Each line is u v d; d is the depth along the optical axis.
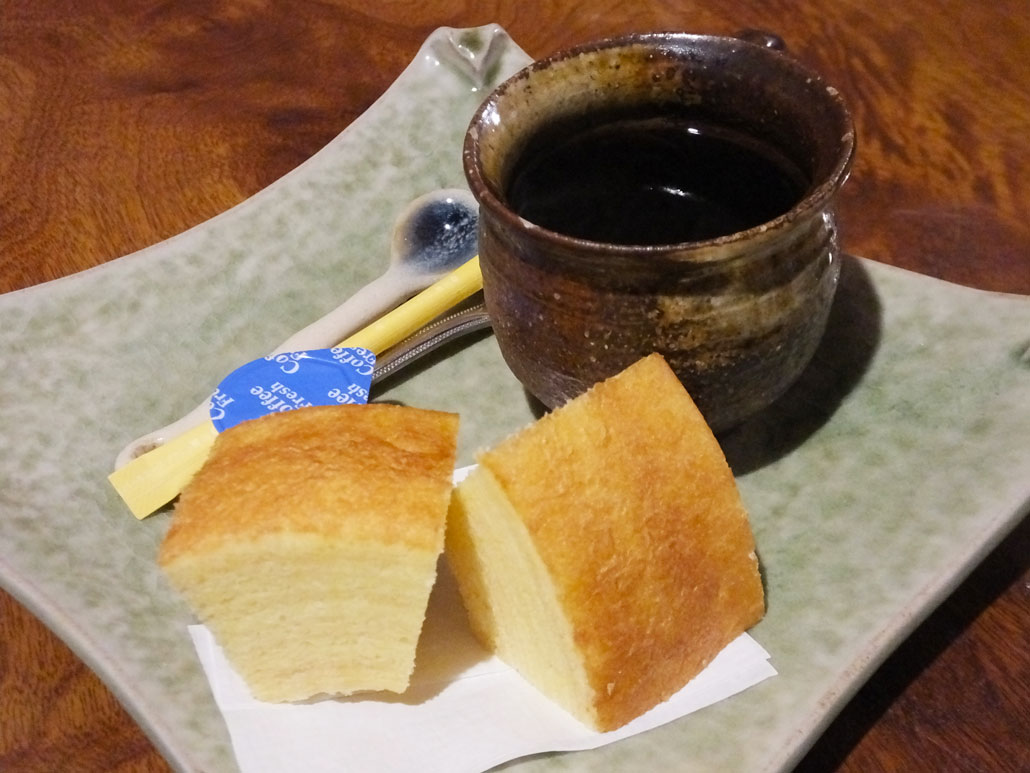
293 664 0.19
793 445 0.24
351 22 0.39
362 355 0.25
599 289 0.20
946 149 0.31
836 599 0.20
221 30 0.39
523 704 0.20
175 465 0.23
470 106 0.31
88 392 0.25
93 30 0.39
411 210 0.29
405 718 0.19
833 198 0.20
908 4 0.37
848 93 0.33
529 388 0.24
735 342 0.20
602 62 0.23
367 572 0.18
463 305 0.28
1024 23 0.35
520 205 0.23
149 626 0.20
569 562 0.18
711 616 0.19
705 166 0.24
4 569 0.21
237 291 0.28
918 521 0.21
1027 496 0.20
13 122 0.35
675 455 0.19
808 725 0.18
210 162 0.33
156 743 0.18
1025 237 0.28
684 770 0.18
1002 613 0.21
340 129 0.34
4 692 0.21
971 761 0.19
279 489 0.18
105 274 0.26
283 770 0.18
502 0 0.39
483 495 0.19
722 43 0.22
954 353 0.24
